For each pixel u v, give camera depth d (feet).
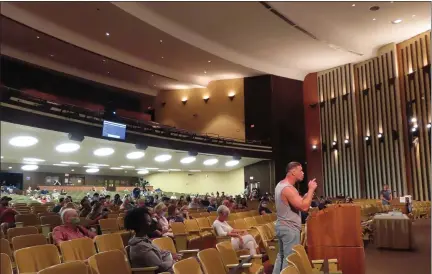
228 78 77.25
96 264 10.71
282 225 13.25
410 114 57.41
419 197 55.01
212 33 56.90
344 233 15.11
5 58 55.21
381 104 63.10
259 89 75.20
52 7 44.70
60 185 67.41
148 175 84.12
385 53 62.75
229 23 53.42
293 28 55.01
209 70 70.79
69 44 51.67
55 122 38.58
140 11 47.47
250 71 71.26
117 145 48.67
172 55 61.62
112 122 44.57
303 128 75.77
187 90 80.43
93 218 27.43
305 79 77.20
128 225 13.12
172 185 82.38
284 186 13.44
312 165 74.18
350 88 69.41
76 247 13.70
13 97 34.83
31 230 18.16
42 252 12.17
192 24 53.62
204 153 60.18
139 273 12.17
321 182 73.05
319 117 74.95
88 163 55.42
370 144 64.80
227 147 64.34
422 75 55.88
